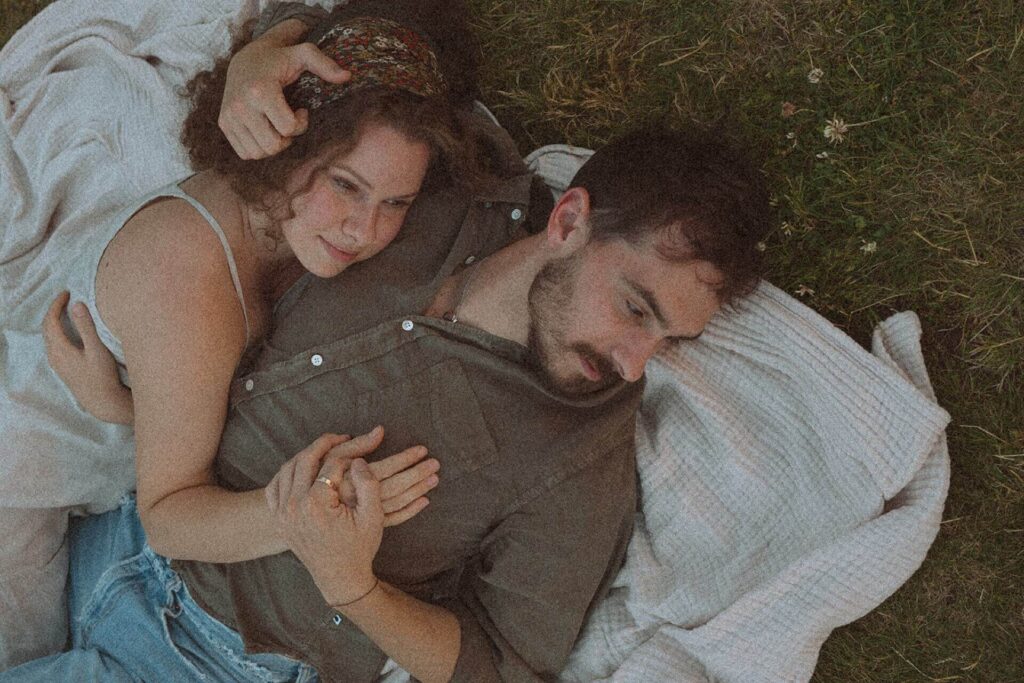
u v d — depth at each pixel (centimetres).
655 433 215
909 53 217
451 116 174
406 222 190
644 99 230
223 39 229
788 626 200
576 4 231
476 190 189
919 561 200
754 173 172
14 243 229
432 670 186
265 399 185
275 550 180
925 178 218
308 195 168
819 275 223
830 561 199
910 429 201
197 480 185
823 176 221
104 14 236
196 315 172
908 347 211
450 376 183
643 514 217
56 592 215
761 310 211
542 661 197
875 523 199
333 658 199
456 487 186
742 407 213
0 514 201
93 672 197
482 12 236
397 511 177
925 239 217
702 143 170
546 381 181
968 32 214
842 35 219
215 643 199
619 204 168
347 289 184
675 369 213
